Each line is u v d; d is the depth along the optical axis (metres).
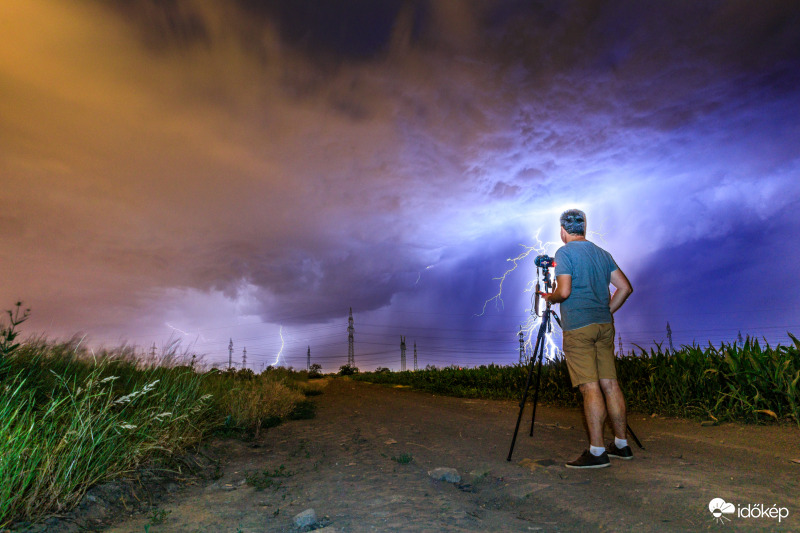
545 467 3.32
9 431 2.70
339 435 5.37
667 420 5.31
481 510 2.49
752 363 4.95
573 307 3.45
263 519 2.43
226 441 4.73
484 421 5.98
